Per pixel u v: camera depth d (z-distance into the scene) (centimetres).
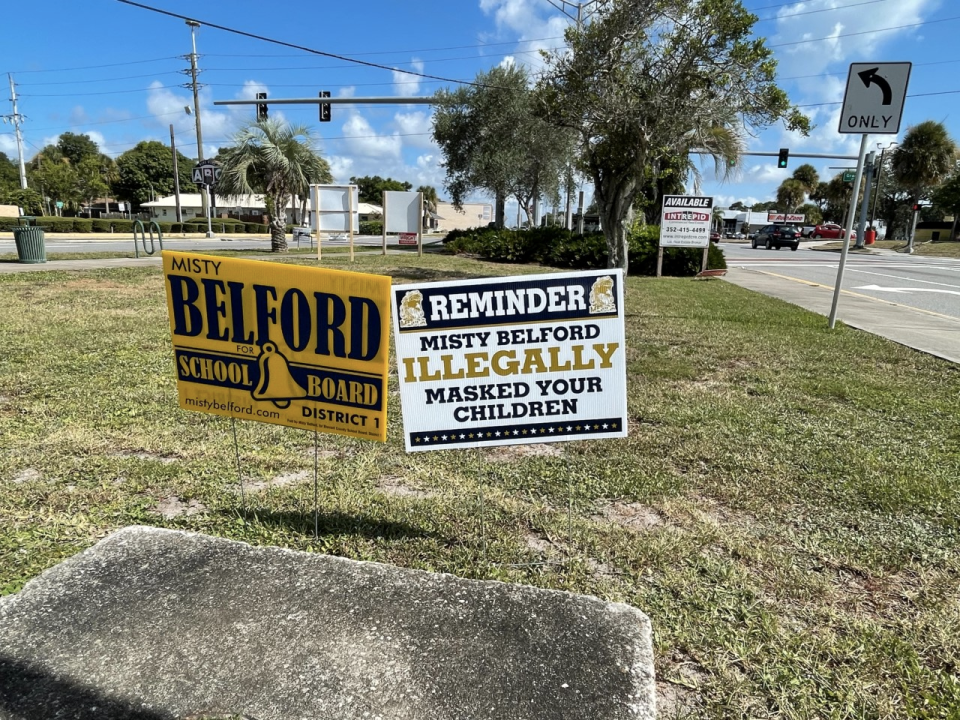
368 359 254
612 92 1116
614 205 1273
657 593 246
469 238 2486
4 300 882
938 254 3725
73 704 179
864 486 339
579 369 260
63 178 6253
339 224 1828
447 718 178
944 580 257
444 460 372
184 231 4784
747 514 312
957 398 511
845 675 205
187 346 270
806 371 598
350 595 228
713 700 195
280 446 387
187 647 201
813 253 3591
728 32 1066
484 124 2944
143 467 347
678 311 966
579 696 186
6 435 388
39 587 229
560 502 321
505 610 222
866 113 754
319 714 178
